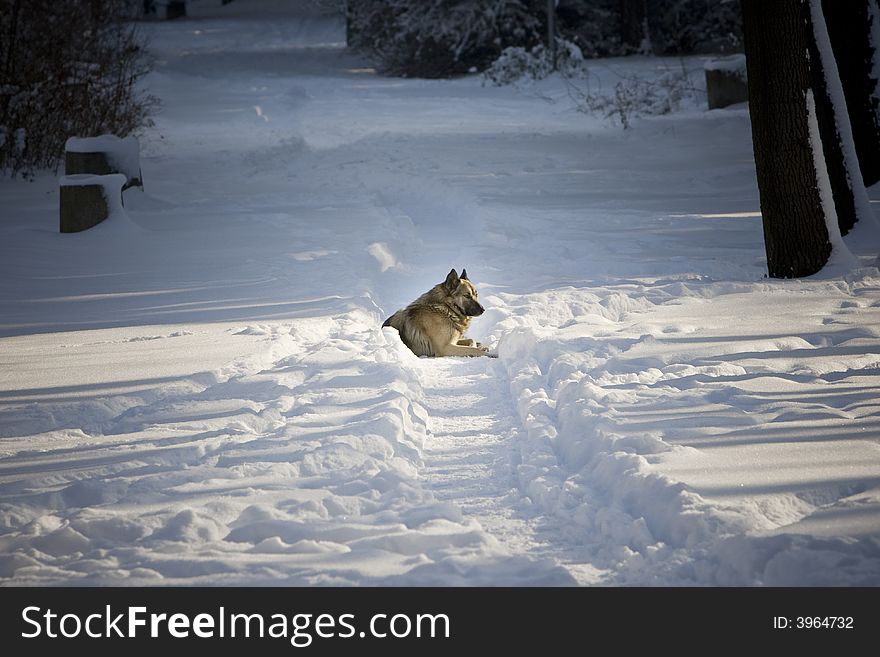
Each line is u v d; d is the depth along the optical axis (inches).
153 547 402.0
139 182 1537.9
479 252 1132.5
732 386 582.9
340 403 593.9
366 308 894.4
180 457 507.5
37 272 1089.4
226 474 480.4
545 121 2773.1
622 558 383.2
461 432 576.4
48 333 815.7
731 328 735.7
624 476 441.1
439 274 1094.4
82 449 526.3
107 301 940.6
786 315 772.0
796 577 338.0
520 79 3577.8
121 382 647.8
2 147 1851.6
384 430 531.5
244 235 1285.7
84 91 2011.6
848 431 490.9
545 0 4212.6
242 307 890.1
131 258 1161.4
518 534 420.5
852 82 1365.7
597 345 699.4
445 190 1608.0
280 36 6151.6
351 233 1262.3
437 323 805.9
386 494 458.3
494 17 4114.2
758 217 1280.8
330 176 1847.9
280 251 1167.6
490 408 625.6
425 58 4195.4
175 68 4379.9
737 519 382.3
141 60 3900.1
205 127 2780.5
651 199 1485.0
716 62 2691.9
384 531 411.5
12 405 601.6
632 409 547.5
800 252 920.3
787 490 416.8
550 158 2001.7
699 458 462.3
